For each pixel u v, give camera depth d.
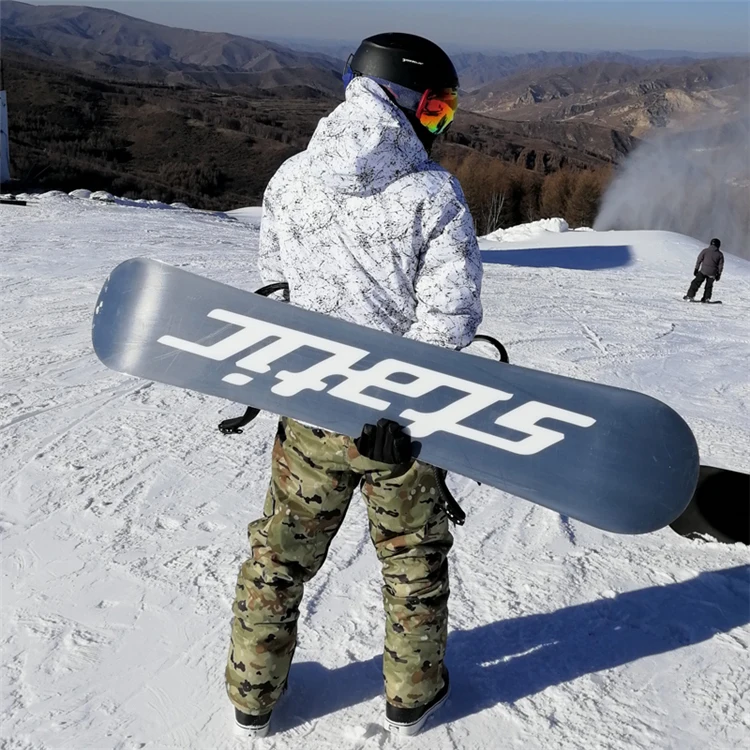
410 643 1.78
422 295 1.68
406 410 1.68
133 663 2.12
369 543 2.82
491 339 1.85
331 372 1.72
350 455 1.68
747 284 17.42
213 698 1.99
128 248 11.48
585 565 2.72
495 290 12.04
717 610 2.45
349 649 2.19
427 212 1.63
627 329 9.06
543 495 1.63
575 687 2.06
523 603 2.46
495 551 2.81
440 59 1.68
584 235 27.42
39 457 3.57
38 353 5.52
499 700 2.00
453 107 1.73
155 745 1.83
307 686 2.03
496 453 1.65
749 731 1.93
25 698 1.97
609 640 2.28
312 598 2.45
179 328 1.82
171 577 2.56
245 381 1.75
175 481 3.37
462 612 2.40
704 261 13.17
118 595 2.44
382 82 1.66
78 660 2.12
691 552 2.83
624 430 1.61
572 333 8.48
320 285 1.74
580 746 1.86
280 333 1.76
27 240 11.31
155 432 3.98
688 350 8.05
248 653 1.76
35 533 2.83
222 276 10.18
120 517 2.99
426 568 1.75
